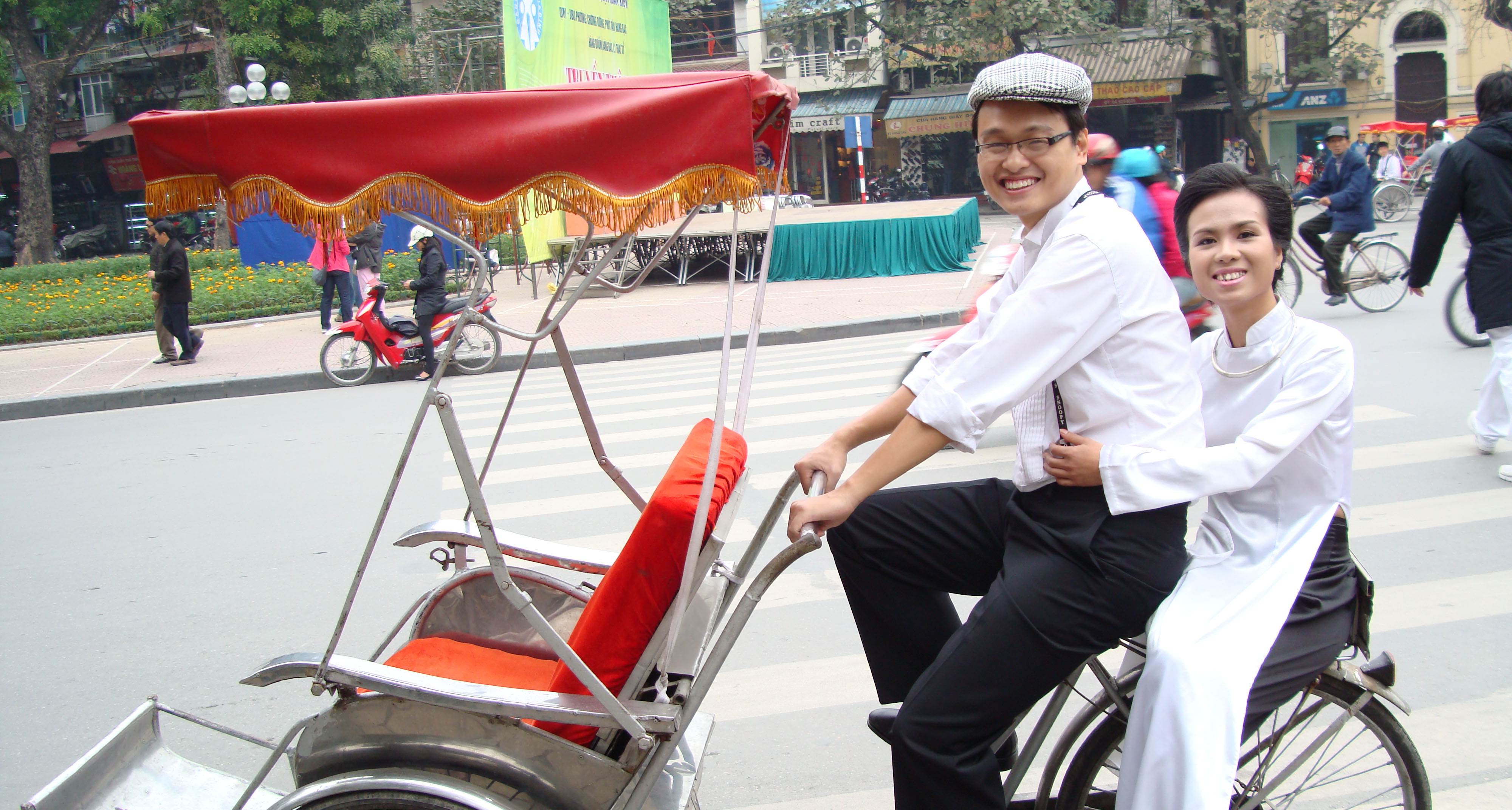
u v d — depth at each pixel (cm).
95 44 3147
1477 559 384
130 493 626
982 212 2912
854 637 362
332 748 190
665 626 189
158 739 243
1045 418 187
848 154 3378
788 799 270
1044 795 211
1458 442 529
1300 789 225
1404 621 340
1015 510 191
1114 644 185
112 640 395
